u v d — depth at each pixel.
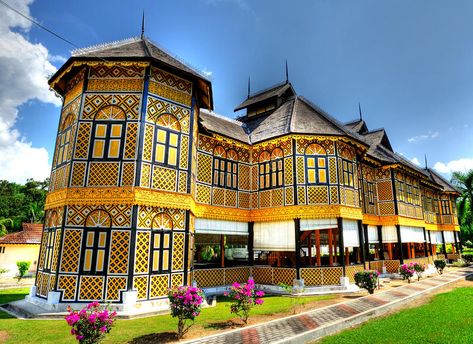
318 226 16.22
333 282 15.81
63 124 13.33
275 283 16.44
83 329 6.54
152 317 10.23
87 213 11.22
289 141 17.12
